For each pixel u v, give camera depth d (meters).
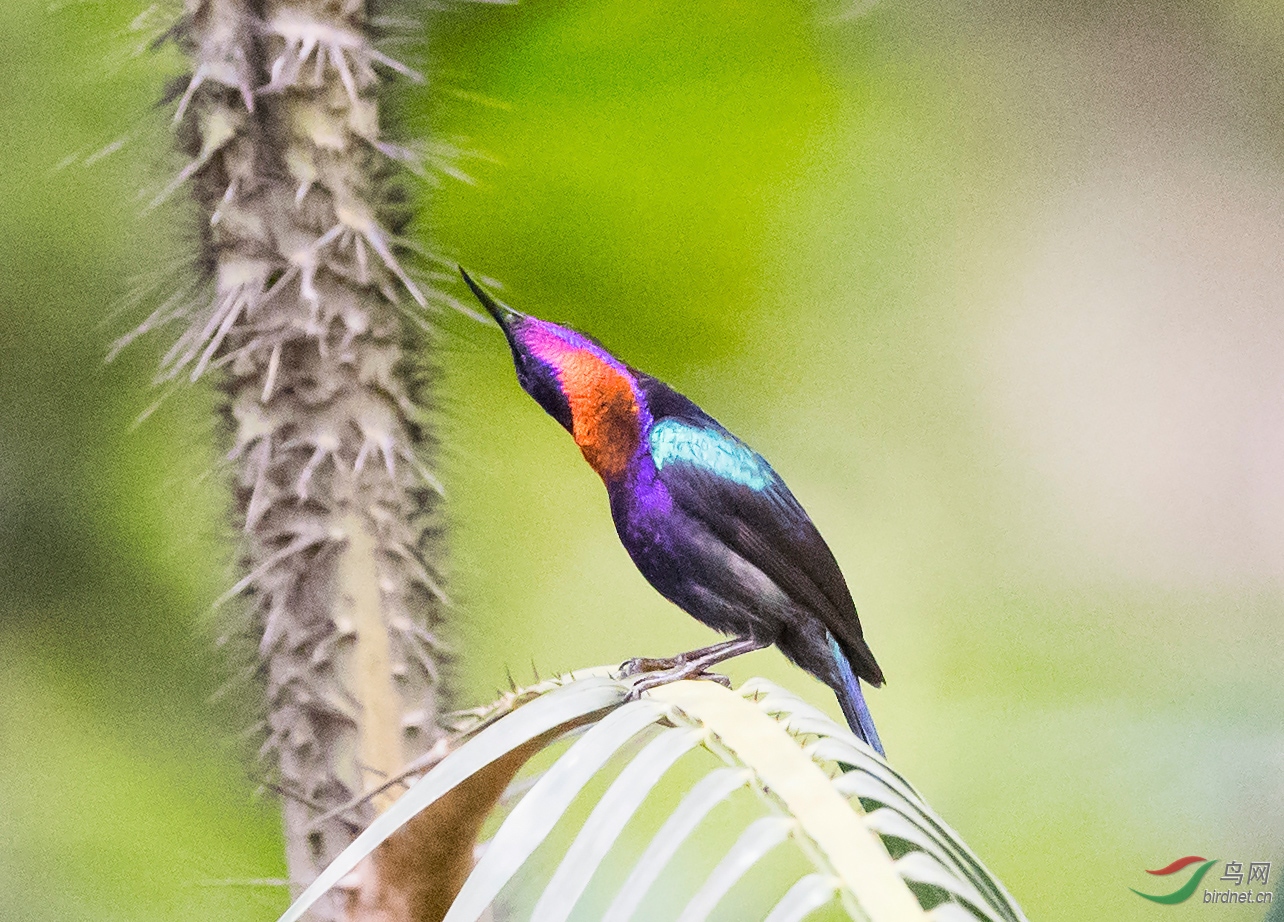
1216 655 9.42
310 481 4.67
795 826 2.70
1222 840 7.89
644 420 6.44
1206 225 11.17
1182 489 10.47
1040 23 10.70
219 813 7.36
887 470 9.95
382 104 5.11
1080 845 7.88
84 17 7.12
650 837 6.84
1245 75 11.35
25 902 7.02
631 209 6.86
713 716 3.21
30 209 7.32
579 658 8.55
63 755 7.57
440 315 5.16
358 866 4.34
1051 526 10.16
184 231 5.05
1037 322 10.66
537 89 6.52
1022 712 8.75
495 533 8.51
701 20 6.54
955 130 10.34
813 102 7.01
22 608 7.90
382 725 4.70
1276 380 10.99
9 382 7.78
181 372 5.25
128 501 7.94
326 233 4.67
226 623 5.13
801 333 9.29
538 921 2.64
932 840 2.88
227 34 4.61
